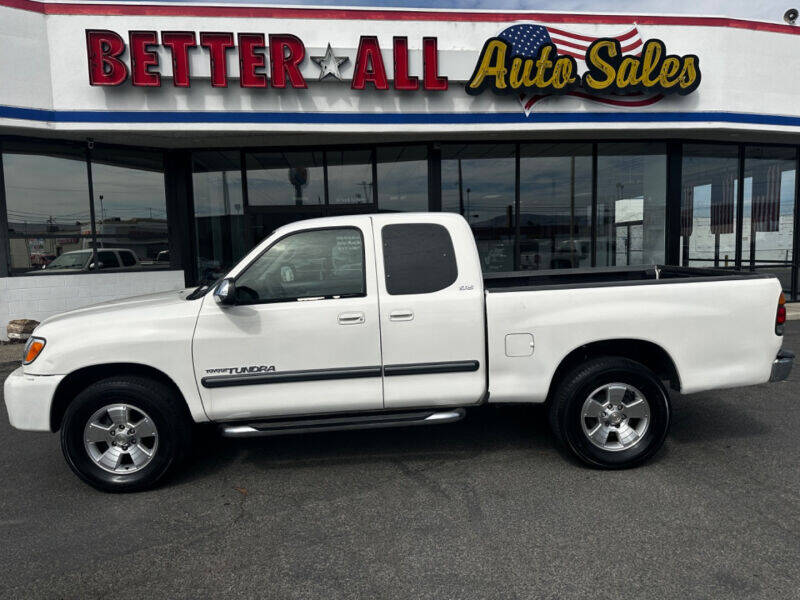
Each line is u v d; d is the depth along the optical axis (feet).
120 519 11.26
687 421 16.34
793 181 38.60
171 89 27.55
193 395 12.39
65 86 27.07
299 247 12.76
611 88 30.40
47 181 29.94
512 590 8.63
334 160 33.86
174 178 33.12
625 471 12.89
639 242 36.27
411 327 12.64
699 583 8.68
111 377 12.50
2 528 10.97
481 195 34.58
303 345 12.48
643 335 12.94
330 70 28.37
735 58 31.58
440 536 10.25
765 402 18.03
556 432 13.21
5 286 29.27
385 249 12.84
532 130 30.63
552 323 12.83
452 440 15.21
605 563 9.27
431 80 29.07
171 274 33.09
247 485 12.71
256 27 27.94
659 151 35.83
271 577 9.14
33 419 12.19
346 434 15.93
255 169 33.73
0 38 25.77
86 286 30.91
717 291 13.14
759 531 10.15
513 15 29.40
